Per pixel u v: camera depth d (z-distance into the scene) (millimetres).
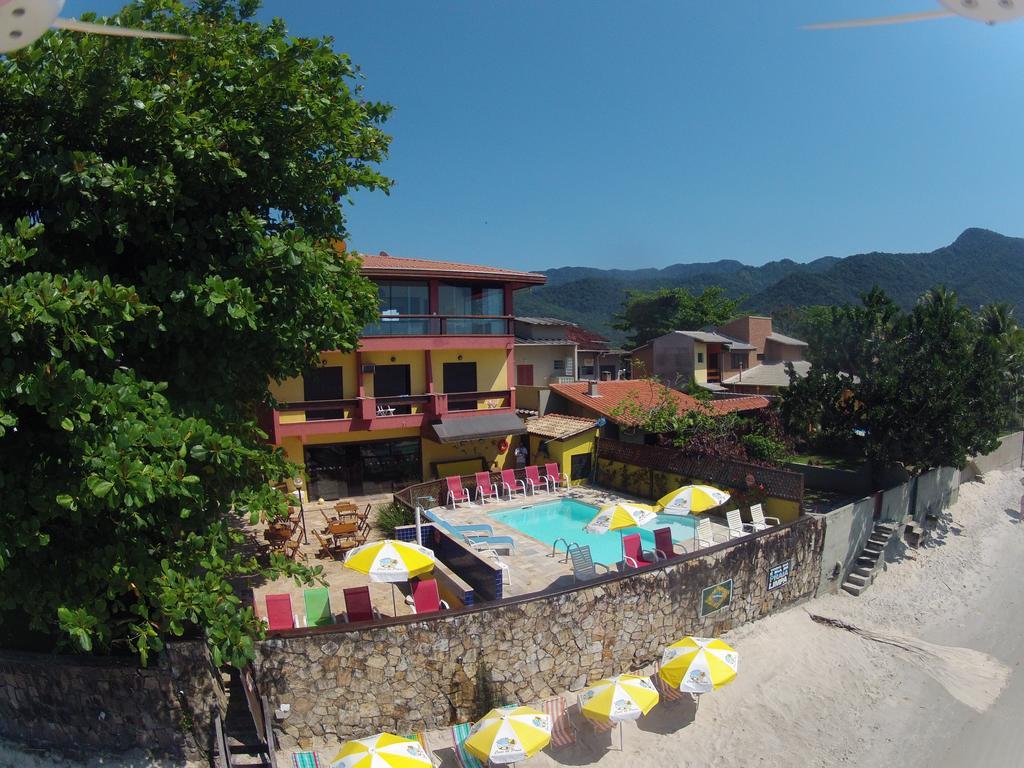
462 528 20859
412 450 26562
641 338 73875
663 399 28469
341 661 11492
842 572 19547
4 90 8625
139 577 8875
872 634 17016
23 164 8539
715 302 74125
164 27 10258
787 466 26469
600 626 13664
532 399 31516
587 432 27500
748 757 12461
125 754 10609
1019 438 36594
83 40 8875
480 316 26828
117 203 8914
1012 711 14352
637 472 25672
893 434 22328
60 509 8312
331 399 24422
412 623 11859
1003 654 16953
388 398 24953
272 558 10727
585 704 11969
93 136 9352
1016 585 21375
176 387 10500
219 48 10336
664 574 14594
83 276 8531
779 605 17422
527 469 26250
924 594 20016
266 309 10391
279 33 11227
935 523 25375
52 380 7484
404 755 10148
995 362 23234
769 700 14086
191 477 8391
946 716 14086
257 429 11203
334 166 12242
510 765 11688
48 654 10648
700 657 12914
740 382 48562
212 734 10664
